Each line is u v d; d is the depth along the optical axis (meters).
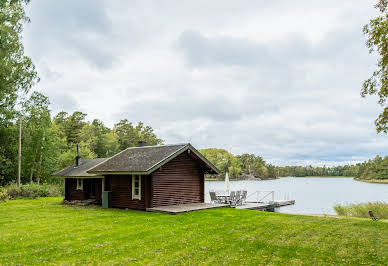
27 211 15.18
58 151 35.16
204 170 18.42
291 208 24.31
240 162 110.19
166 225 10.74
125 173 14.77
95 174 17.42
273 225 10.70
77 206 17.61
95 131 58.62
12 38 21.45
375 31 8.23
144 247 7.70
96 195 18.67
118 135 65.75
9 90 24.95
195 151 16.89
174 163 16.56
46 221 11.79
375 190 51.31
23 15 21.70
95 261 6.57
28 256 6.96
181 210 14.05
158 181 15.46
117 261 6.56
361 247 7.67
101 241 8.35
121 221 11.65
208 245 7.87
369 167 102.50
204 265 6.27
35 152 32.50
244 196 22.44
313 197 35.84
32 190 24.97
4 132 29.28
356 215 16.83
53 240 8.49
